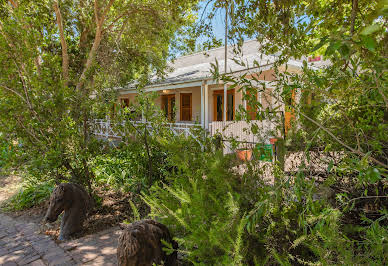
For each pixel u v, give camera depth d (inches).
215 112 496.7
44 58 187.3
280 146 83.4
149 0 468.1
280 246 77.5
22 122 173.0
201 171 99.2
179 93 553.3
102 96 207.6
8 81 170.7
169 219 87.9
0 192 249.0
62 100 183.0
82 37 561.6
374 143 73.3
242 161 93.4
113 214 184.1
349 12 98.3
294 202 79.7
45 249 139.3
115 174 229.1
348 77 61.9
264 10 120.1
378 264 50.4
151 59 545.6
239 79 72.7
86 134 198.2
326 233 56.9
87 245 143.0
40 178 190.2
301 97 74.6
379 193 84.7
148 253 77.5
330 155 90.4
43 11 419.2
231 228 66.1
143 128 179.3
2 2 330.3
